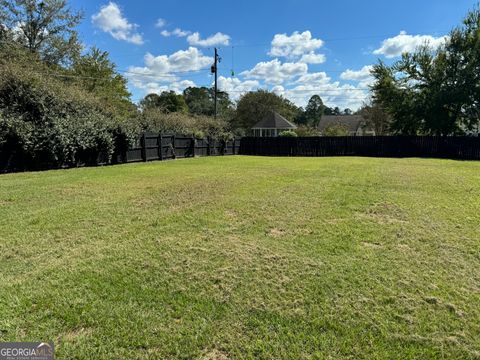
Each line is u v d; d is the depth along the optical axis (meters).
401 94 22.39
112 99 24.39
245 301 2.29
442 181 7.56
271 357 1.75
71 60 24.25
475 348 1.81
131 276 2.65
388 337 1.90
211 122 22.08
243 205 5.05
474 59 19.64
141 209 4.79
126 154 13.49
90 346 1.83
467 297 2.33
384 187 6.71
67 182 7.38
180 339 1.89
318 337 1.90
